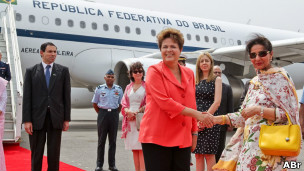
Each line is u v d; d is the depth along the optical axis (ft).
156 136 8.32
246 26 50.57
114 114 17.85
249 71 42.73
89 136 30.81
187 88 8.64
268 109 8.52
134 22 40.83
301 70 53.83
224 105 14.76
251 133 8.90
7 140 22.89
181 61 15.47
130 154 22.15
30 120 13.33
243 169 8.79
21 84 26.07
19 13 34.83
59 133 13.79
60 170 16.88
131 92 15.35
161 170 8.44
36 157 13.57
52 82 13.56
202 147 13.35
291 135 8.14
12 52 31.04
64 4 37.42
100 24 38.60
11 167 16.99
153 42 41.52
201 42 44.83
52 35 35.99
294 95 8.58
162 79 8.43
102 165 17.43
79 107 50.88
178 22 44.01
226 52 38.75
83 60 37.63
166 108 8.22
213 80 13.42
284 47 35.83
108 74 18.13
